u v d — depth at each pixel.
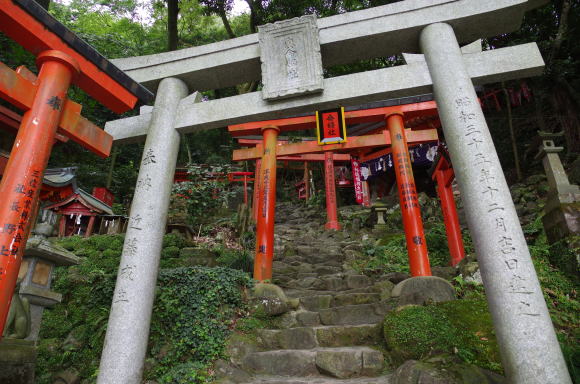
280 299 5.71
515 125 15.20
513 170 14.55
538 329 3.01
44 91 3.60
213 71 5.28
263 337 5.02
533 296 3.13
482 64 4.35
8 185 3.22
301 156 14.91
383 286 6.32
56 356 5.05
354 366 4.12
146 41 21.58
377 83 4.57
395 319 4.45
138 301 4.02
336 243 11.13
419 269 6.24
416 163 16.34
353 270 8.59
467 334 4.08
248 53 5.16
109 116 15.95
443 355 3.83
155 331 4.91
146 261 4.20
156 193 4.53
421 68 4.52
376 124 12.05
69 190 10.20
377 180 18.83
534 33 13.69
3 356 3.80
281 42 5.03
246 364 4.50
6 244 3.06
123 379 3.69
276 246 11.20
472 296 5.61
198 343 4.70
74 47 3.86
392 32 4.75
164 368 4.52
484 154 3.74
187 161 23.28
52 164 12.91
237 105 4.93
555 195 6.17
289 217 17.78
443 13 4.62
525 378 2.90
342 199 20.66
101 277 6.24
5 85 3.32
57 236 9.80
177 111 5.09
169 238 8.43
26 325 4.14
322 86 4.65
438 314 4.52
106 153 4.34
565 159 12.28
